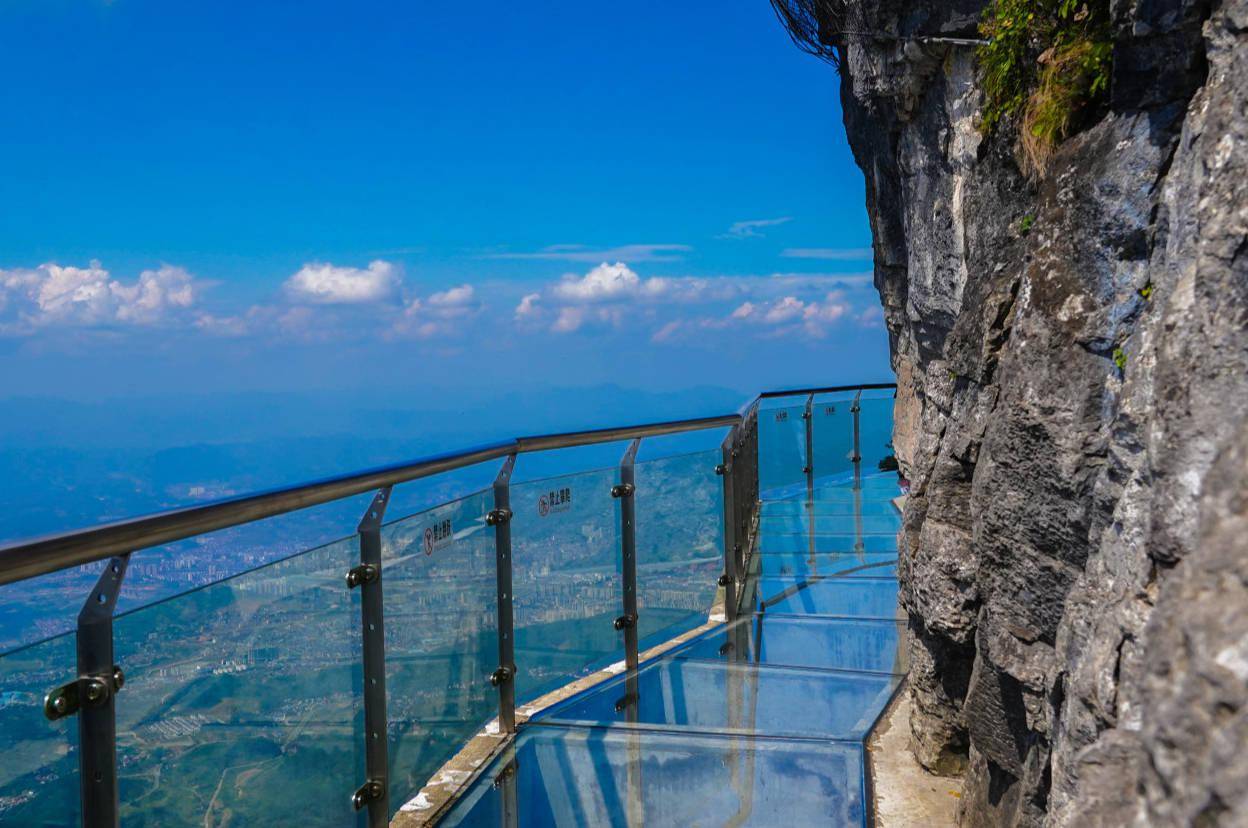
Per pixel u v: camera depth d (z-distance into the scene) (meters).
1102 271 2.38
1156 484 1.65
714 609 5.88
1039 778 2.52
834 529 8.29
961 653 3.79
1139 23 2.25
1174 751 0.98
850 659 5.59
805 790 3.86
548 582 4.41
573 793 3.94
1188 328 1.67
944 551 3.54
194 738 2.23
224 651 2.35
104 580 1.99
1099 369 2.38
